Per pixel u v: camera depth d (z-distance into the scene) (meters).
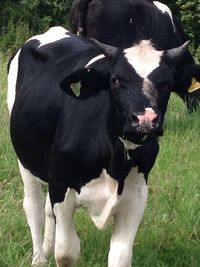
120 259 5.07
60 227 5.23
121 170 4.91
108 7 9.35
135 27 9.38
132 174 5.06
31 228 5.94
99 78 4.81
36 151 5.64
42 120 5.50
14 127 5.90
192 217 6.36
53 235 5.86
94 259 5.65
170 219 6.39
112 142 4.87
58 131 5.25
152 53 4.73
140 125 4.31
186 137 8.86
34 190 5.98
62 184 5.18
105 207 5.09
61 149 5.12
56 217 5.27
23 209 6.48
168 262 5.84
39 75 5.85
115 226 5.21
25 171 5.97
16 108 5.91
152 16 9.54
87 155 5.02
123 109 4.50
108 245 5.88
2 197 6.75
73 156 5.06
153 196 6.88
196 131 9.12
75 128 5.11
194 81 4.87
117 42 9.34
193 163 7.86
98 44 4.82
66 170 5.12
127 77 4.56
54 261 5.77
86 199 5.12
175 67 4.77
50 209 5.75
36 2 21.02
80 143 5.04
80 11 9.52
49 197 5.38
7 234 5.93
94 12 9.38
